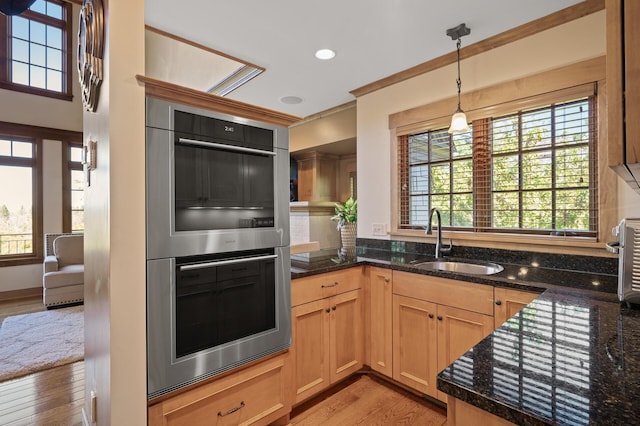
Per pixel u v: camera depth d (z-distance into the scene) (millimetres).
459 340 1921
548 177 2115
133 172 1317
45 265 4266
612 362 788
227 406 1623
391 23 2068
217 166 1589
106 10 1289
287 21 2045
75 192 5520
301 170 4789
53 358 2783
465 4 1893
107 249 1296
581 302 1312
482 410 691
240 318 1673
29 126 5031
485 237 2344
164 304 1397
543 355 836
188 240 1473
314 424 1923
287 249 1891
